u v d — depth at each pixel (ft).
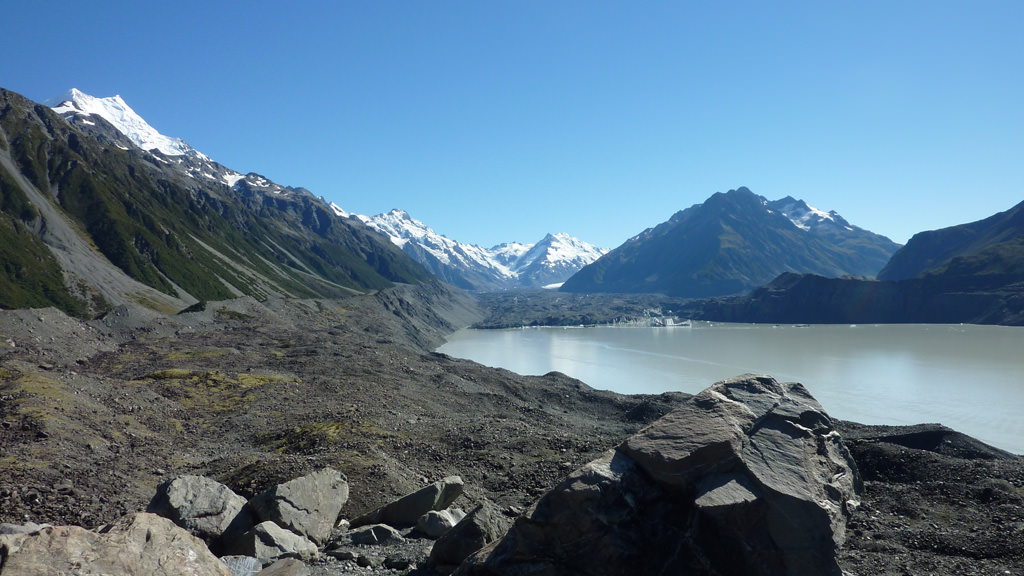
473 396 219.61
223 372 220.84
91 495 81.76
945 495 77.51
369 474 91.25
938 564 53.93
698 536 38.40
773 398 48.44
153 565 37.55
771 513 37.76
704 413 45.78
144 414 146.82
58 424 111.45
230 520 64.34
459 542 51.29
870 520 68.80
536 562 38.99
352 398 191.83
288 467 91.35
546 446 124.67
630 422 205.98
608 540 38.42
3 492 75.51
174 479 67.36
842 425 143.02
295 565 50.42
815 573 36.91
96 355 246.47
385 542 65.31
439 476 101.45
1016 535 59.06
